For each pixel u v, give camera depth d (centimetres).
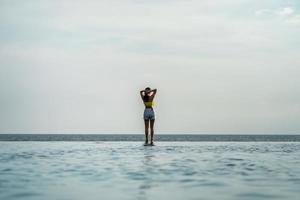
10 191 650
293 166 1064
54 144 2347
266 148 1980
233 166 1052
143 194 629
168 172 909
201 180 784
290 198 600
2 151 1595
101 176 838
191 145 2295
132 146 2072
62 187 693
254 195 625
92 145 2191
